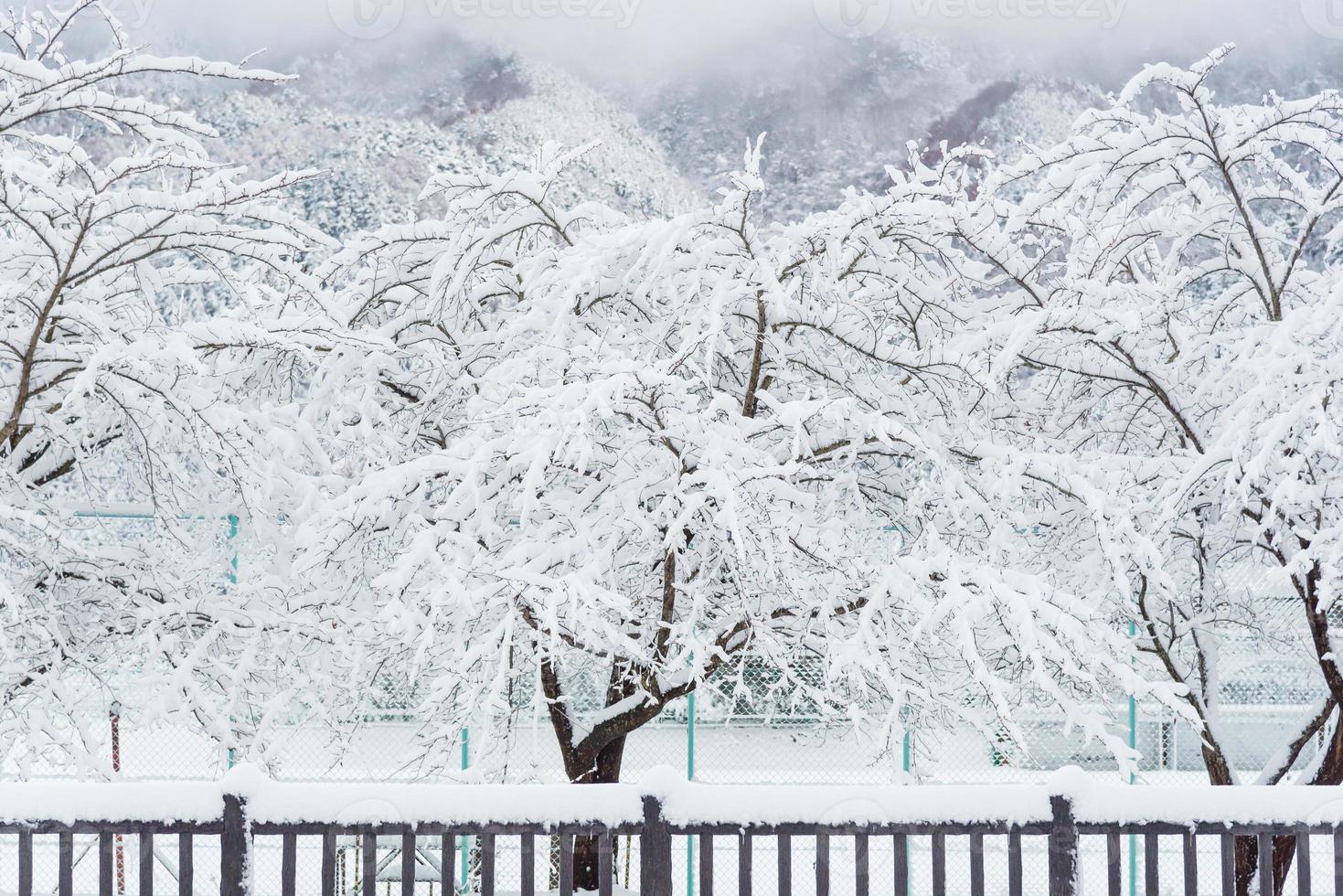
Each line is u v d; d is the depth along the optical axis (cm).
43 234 702
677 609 780
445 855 460
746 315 795
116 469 915
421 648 646
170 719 777
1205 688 845
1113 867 467
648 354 775
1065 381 877
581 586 643
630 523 719
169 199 707
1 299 701
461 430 902
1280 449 698
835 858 1053
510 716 802
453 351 887
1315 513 724
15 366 768
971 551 789
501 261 881
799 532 696
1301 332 679
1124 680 650
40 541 770
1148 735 1026
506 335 785
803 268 780
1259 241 784
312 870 1006
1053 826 465
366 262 915
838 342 807
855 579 699
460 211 828
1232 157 758
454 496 717
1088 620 668
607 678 909
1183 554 862
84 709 876
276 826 460
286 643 815
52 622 768
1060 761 1054
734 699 721
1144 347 808
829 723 813
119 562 820
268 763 778
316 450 848
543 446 649
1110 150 766
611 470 781
